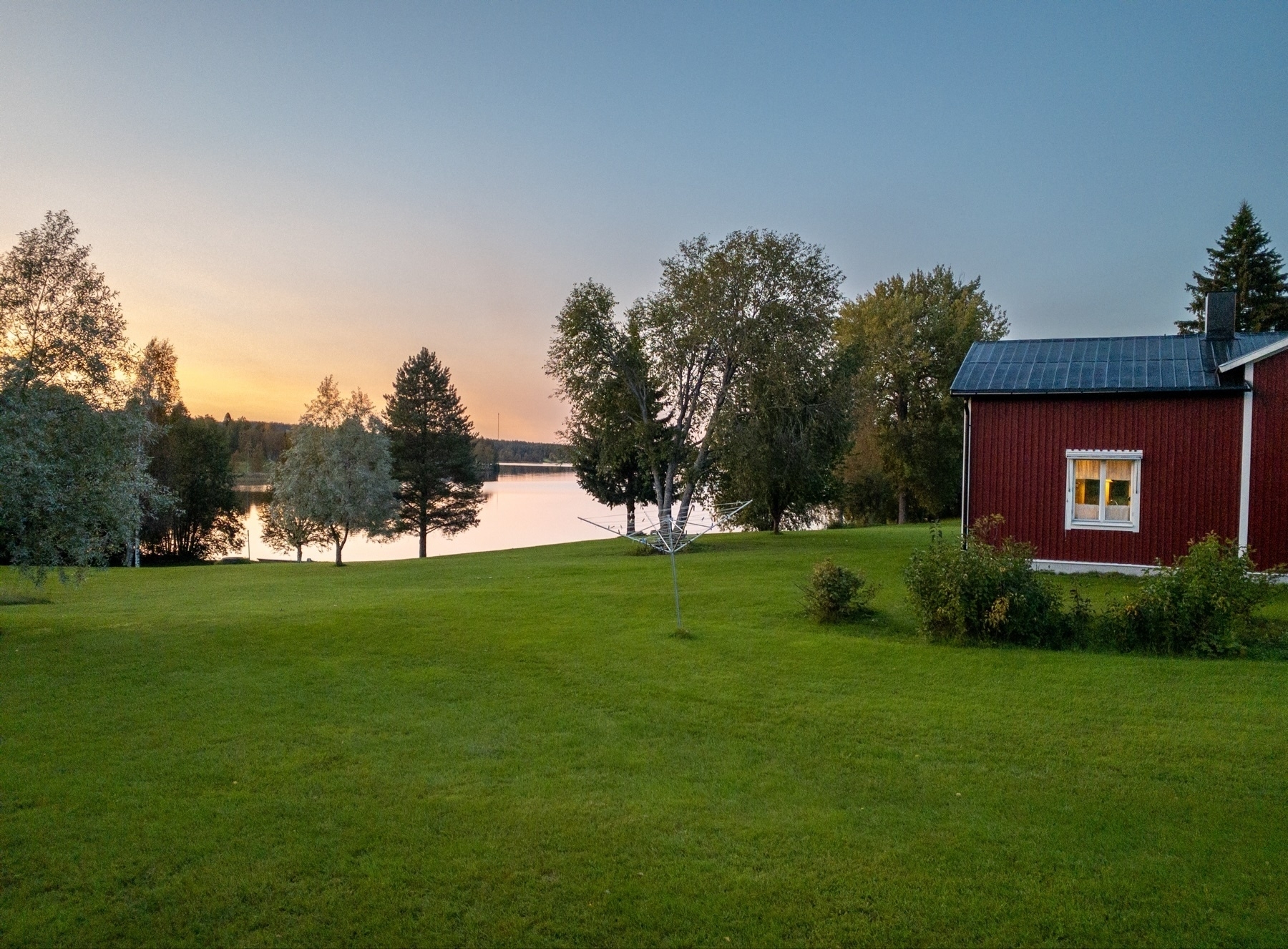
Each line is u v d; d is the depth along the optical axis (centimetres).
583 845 609
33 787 712
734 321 3159
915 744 826
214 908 520
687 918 515
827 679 1078
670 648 1279
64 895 535
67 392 1514
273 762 781
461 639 1359
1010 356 2203
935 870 570
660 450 3381
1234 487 1842
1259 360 1817
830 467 3688
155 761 782
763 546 3216
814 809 673
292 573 3073
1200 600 1192
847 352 3391
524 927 504
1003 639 1274
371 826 638
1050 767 757
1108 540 1955
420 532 5853
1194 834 621
